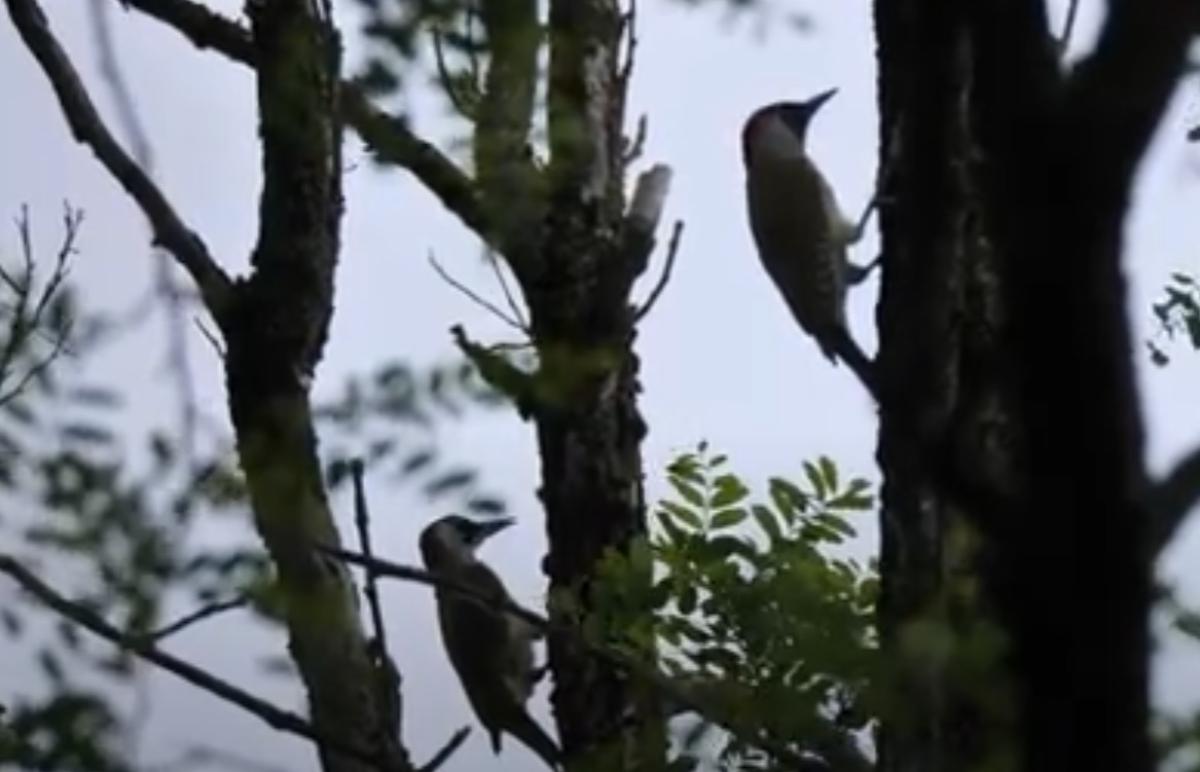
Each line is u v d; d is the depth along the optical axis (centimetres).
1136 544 389
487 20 980
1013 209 390
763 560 1032
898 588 780
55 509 1004
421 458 1009
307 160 1141
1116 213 387
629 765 1059
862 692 761
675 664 1059
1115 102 383
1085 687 388
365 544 1017
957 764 692
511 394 1004
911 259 562
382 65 991
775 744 923
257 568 1012
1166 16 381
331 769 1117
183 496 1016
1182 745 593
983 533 404
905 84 502
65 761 970
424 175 1073
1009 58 388
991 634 667
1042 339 389
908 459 774
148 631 1002
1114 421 388
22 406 1017
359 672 1085
